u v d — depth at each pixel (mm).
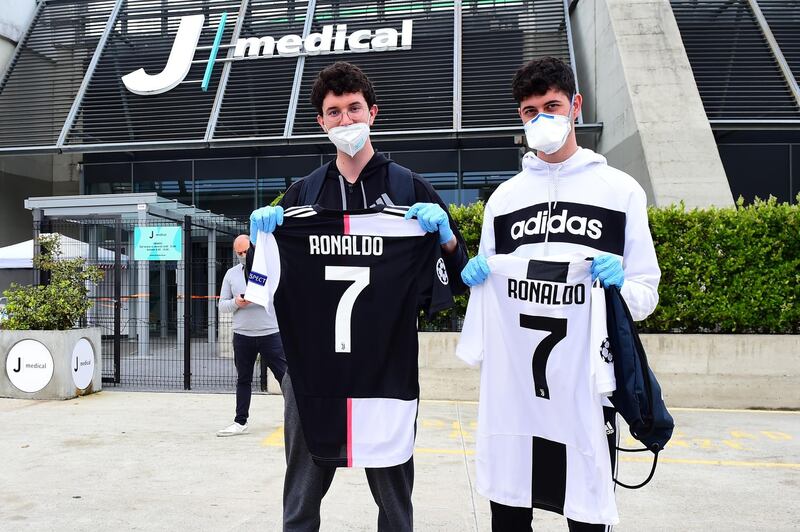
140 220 11016
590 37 13500
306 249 2512
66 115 14750
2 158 15312
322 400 2473
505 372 2447
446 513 3674
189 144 12836
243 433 5629
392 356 2484
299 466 2551
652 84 11156
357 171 2590
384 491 2494
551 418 2355
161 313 12133
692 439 5496
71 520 3529
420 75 13594
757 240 6715
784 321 6762
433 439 5441
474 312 2537
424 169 13938
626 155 11258
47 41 15977
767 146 12766
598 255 2281
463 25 14531
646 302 2268
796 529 3463
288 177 14320
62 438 5441
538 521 3582
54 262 7848
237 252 5547
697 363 6824
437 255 2453
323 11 15172
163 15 15734
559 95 2336
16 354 7340
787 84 12117
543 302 2369
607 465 2264
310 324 2506
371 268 2486
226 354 11281
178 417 6340
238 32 14812
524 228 2480
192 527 3436
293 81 13805
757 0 13539
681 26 13141
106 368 9922
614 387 2209
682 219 6852
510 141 13656
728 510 3752
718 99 12070
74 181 16125
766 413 6566
